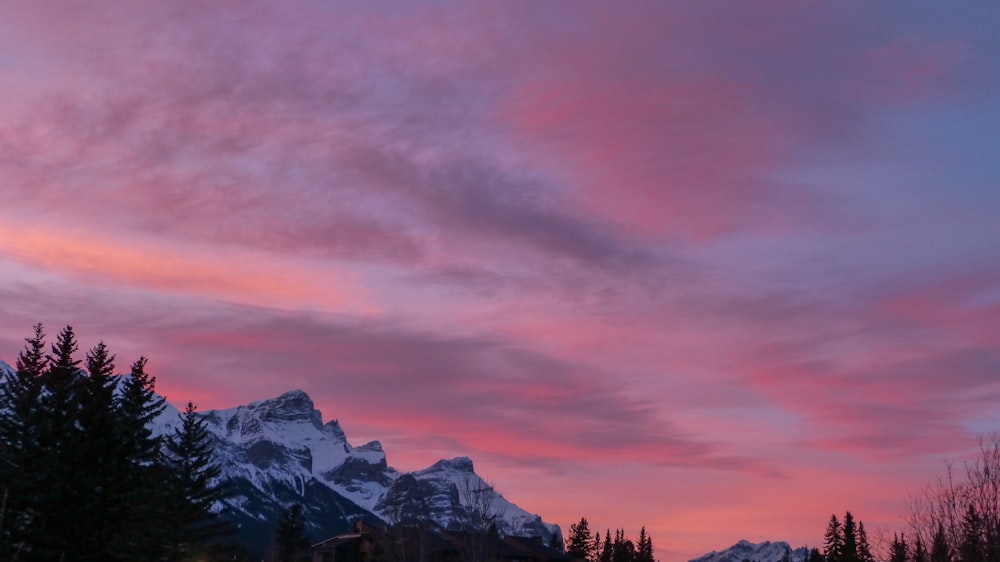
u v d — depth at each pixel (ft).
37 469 184.24
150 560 241.96
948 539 144.56
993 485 141.90
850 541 415.23
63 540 174.29
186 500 282.56
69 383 256.73
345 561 454.81
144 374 283.18
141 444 259.19
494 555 405.80
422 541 393.91
